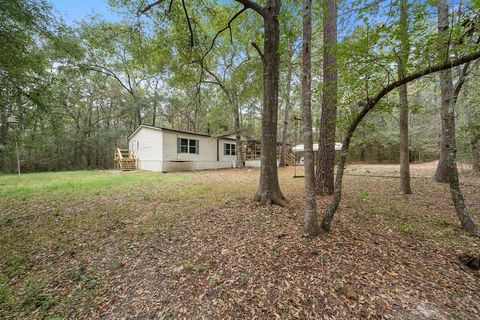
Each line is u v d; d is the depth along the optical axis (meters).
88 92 18.92
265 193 4.90
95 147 19.88
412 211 4.29
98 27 5.64
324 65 5.05
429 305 1.90
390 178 8.85
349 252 2.72
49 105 5.02
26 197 6.25
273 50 4.68
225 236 3.37
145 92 21.84
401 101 5.44
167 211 4.75
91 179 9.95
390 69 2.71
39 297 2.26
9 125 5.23
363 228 3.46
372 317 1.79
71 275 2.60
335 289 2.12
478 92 6.13
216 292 2.19
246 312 1.92
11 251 3.16
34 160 16.91
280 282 2.26
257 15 7.08
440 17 2.92
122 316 1.98
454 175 3.45
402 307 1.88
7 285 2.45
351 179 8.59
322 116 5.42
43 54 4.60
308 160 3.13
